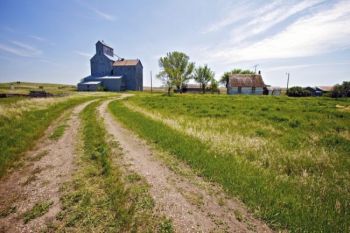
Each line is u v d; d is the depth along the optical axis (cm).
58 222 358
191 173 548
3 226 348
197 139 820
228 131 980
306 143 814
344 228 325
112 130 1046
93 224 352
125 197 428
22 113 1255
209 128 1050
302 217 350
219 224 349
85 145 798
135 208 390
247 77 6234
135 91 6819
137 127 1077
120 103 2469
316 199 411
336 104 2406
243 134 936
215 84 6750
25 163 622
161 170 569
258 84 6075
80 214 377
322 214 361
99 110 1838
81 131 1026
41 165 607
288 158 628
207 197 433
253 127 1091
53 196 441
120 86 6712
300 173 551
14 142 749
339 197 421
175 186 479
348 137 892
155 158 660
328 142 819
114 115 1534
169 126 1057
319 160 619
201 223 351
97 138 891
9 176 535
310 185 470
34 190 465
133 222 354
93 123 1197
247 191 438
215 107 1969
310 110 1750
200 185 484
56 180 514
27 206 405
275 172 549
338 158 644
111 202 415
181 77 6103
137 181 503
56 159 655
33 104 1728
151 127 1044
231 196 436
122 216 365
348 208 382
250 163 596
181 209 390
